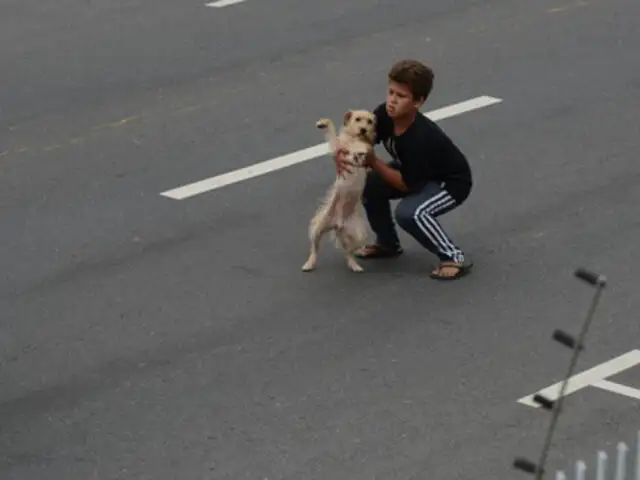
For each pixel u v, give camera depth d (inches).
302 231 532.1
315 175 577.0
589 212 544.1
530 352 450.0
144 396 427.8
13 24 742.5
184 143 607.8
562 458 394.9
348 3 770.2
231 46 713.6
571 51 703.7
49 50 709.3
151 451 401.1
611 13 752.3
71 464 395.9
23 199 558.9
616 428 408.5
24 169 585.3
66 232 532.4
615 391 426.9
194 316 473.4
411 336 459.8
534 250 515.2
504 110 639.1
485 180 570.6
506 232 528.7
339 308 477.7
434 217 489.7
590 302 478.9
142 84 670.5
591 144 604.1
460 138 609.9
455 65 687.1
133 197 560.1
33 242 524.7
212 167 585.3
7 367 443.8
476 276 497.4
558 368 440.1
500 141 607.2
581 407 418.9
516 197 556.4
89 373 440.5
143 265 507.5
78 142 610.2
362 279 496.7
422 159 479.8
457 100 649.0
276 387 431.5
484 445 402.0
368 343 456.1
